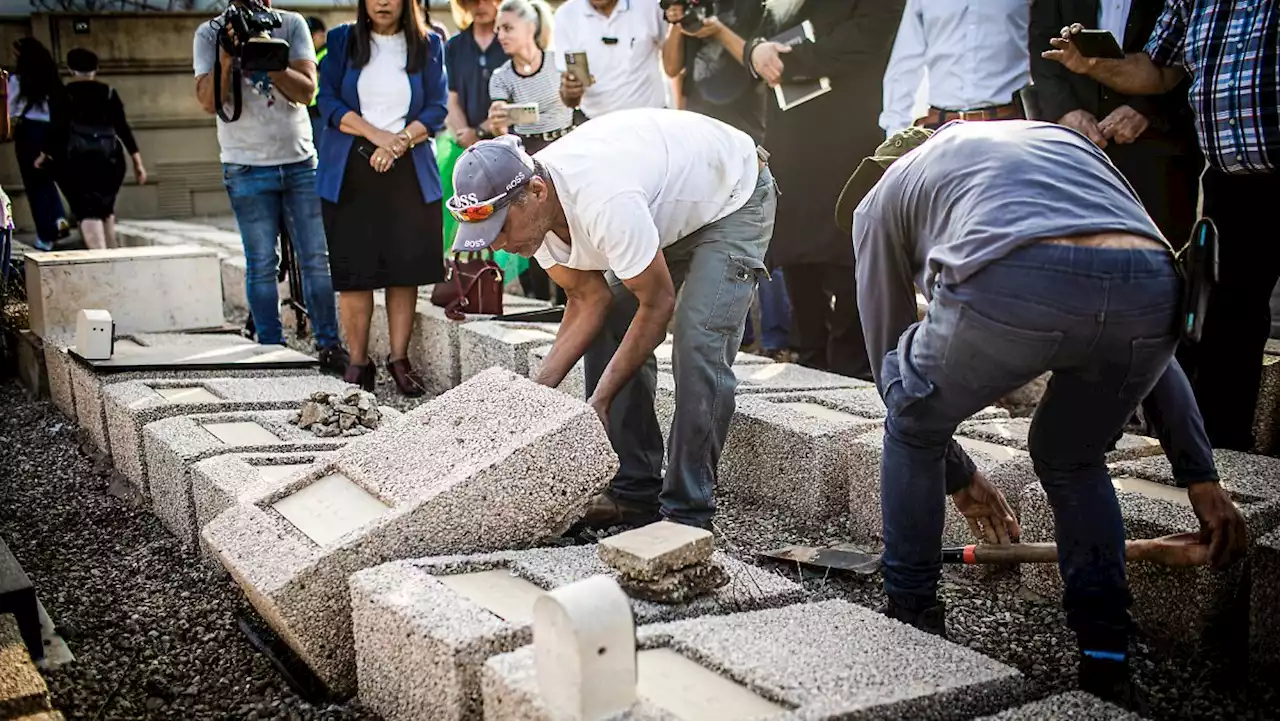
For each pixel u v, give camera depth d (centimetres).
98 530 440
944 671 238
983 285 235
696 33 579
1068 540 263
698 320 349
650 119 346
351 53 557
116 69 1234
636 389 383
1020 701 237
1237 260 392
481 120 692
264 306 618
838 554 369
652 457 391
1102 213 236
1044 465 264
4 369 705
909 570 279
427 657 257
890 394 265
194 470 400
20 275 795
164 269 647
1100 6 458
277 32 591
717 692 233
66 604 371
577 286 355
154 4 1238
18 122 935
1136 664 306
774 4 559
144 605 369
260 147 600
